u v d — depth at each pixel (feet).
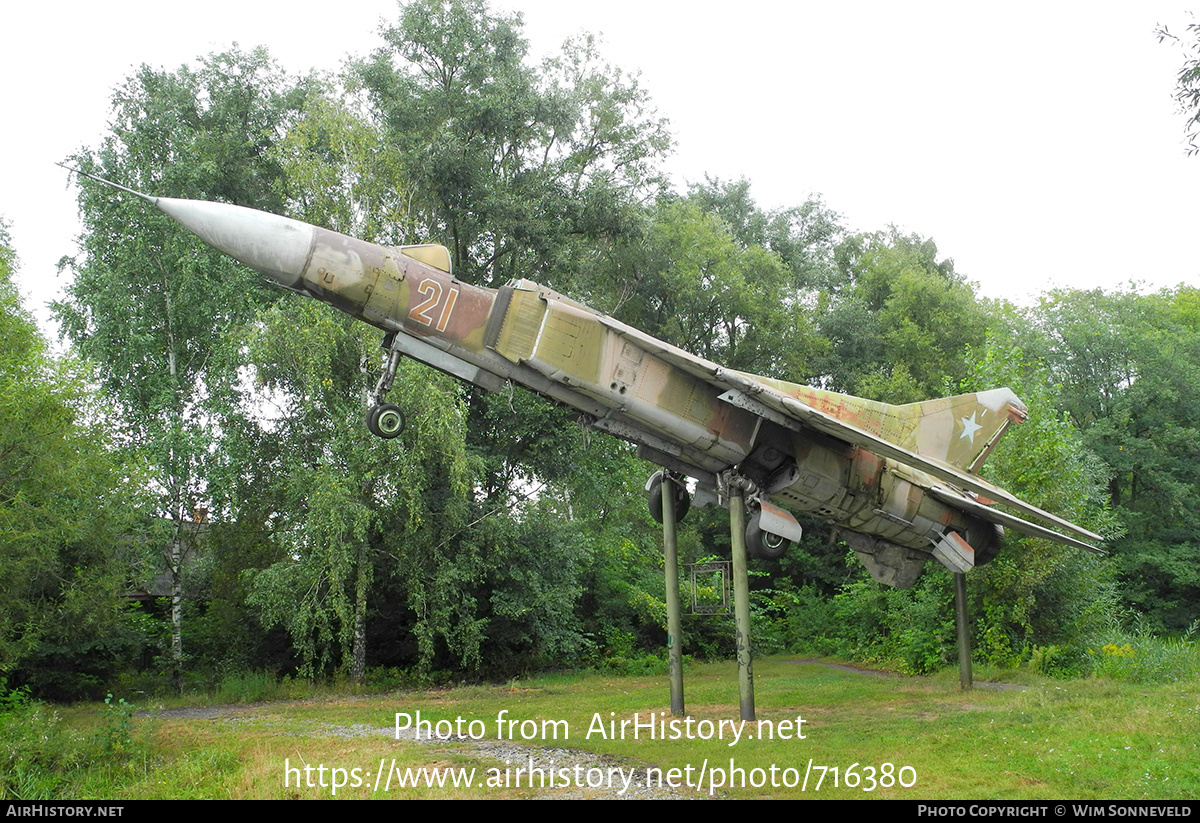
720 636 95.66
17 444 48.88
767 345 118.01
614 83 102.58
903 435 52.24
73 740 36.35
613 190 93.15
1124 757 30.12
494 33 91.56
